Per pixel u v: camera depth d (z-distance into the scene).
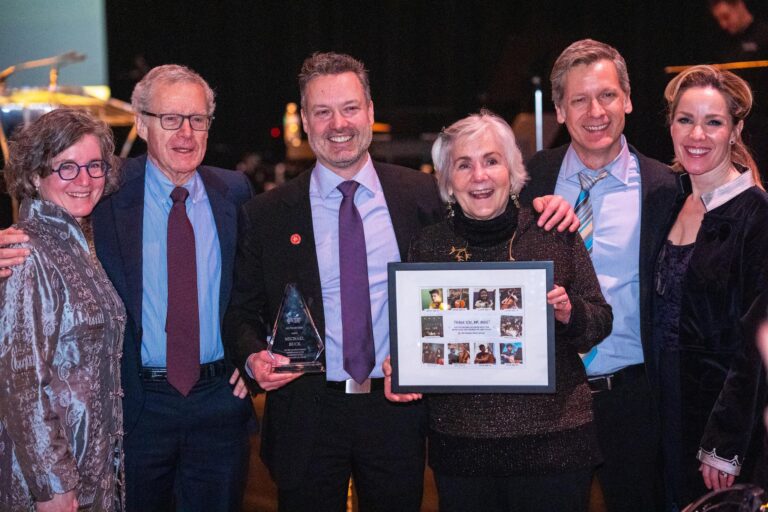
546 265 2.14
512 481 2.24
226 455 2.65
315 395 2.50
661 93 5.14
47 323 2.07
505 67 6.29
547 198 2.34
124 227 2.54
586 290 2.30
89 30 7.59
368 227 2.57
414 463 2.55
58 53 7.38
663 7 6.84
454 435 2.22
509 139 2.25
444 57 8.86
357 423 2.50
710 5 4.56
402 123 8.03
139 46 8.21
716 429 2.29
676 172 2.66
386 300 2.54
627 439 2.63
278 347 2.43
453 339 2.18
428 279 2.19
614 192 2.69
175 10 8.51
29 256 2.06
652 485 2.65
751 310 2.24
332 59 2.54
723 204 2.38
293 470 2.50
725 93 2.41
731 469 2.26
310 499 2.53
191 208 2.65
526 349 2.16
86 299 2.16
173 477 2.63
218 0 8.80
